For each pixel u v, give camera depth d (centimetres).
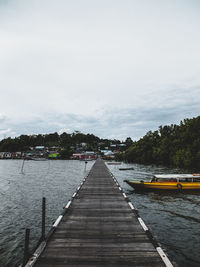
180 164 5434
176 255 897
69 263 589
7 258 882
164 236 1090
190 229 1185
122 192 1606
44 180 3531
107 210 1130
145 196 2088
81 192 1661
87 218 988
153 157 7144
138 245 699
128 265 580
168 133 7588
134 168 5972
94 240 736
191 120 5888
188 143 5672
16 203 1850
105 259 609
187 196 2064
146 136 8488
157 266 576
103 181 2305
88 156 14750
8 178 3841
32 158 14112
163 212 1519
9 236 1112
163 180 2269
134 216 1021
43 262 593
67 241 727
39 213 1534
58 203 1839
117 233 800
